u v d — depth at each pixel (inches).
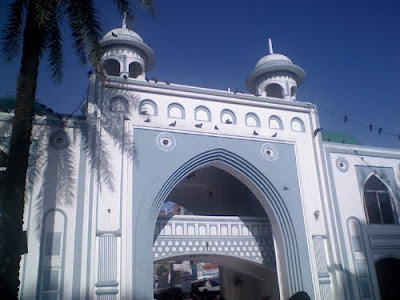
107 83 568.4
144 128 564.4
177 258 638.5
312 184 626.8
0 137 493.0
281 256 593.3
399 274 667.4
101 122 544.4
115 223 502.0
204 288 1142.3
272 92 765.3
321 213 613.6
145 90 587.8
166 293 1149.7
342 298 571.2
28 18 390.3
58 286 459.8
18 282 328.2
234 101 634.2
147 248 508.1
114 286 473.1
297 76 748.6
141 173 540.4
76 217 492.1
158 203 537.6
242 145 610.5
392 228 651.5
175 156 565.9
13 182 342.6
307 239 590.2
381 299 625.3
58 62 460.4
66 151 517.7
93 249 482.3
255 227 635.5
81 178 510.3
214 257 638.5
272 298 647.1
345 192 645.9
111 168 526.0
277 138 633.0
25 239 358.0
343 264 593.3
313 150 650.2
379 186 681.6
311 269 575.5
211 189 773.3
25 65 378.3
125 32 657.0
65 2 429.4
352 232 623.8
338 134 789.2
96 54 446.9
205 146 587.2
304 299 205.8
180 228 594.2
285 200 601.6
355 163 674.2
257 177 605.3
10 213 333.4
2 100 537.3
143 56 662.5
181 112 597.9
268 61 740.7
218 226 616.4
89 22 431.5
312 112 676.7
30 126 367.9
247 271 674.8
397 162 708.0
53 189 496.1
